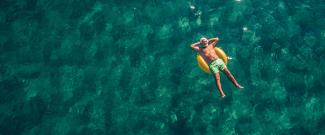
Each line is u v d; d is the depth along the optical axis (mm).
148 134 10172
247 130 10062
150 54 11250
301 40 11297
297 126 10109
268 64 10875
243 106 10367
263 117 10234
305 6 12133
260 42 11242
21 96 10922
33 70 11375
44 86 11055
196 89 10578
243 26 11633
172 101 10523
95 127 10367
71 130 10359
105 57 11375
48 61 11531
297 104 10359
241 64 10891
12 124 10508
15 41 11984
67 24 12172
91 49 11562
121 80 10938
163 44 11414
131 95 10703
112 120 10422
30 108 10719
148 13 12094
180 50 11227
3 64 11508
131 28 11812
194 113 10305
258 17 11836
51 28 12156
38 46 11828
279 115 10242
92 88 10914
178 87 10672
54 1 12680
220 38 11375
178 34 11570
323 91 10523
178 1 12336
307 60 10891
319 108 10273
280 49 11086
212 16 11914
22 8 12656
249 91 10539
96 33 11852
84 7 12484
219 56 9672
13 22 12375
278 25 11594
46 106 10742
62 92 10914
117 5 12422
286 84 10625
